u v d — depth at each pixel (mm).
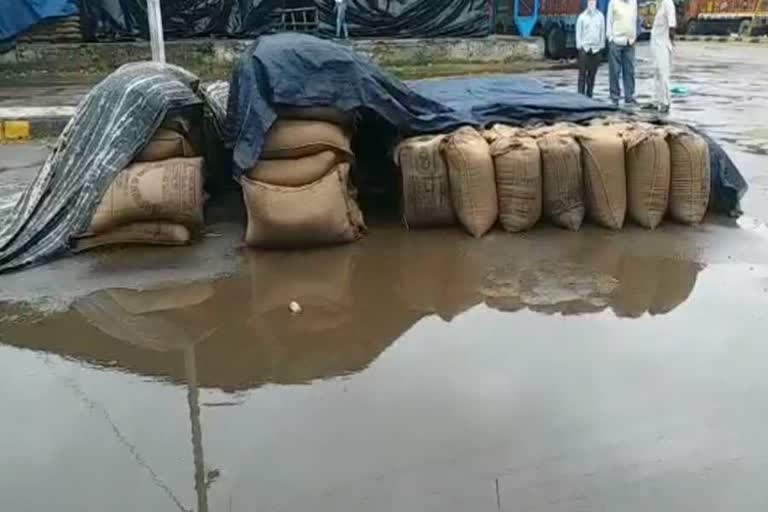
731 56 19297
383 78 5195
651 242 5008
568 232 5227
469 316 3926
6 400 3164
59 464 2715
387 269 4590
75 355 3570
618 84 10758
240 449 2787
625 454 2734
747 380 3234
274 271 4582
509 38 17094
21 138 9297
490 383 3229
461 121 5539
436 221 5289
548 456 2723
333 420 2967
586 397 3102
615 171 5168
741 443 2795
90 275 4523
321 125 4922
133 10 14938
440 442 2811
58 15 14547
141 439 2867
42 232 4836
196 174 5020
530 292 4219
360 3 16078
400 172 5316
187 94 5254
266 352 3574
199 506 2477
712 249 4867
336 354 3539
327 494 2527
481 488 2555
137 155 4938
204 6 15188
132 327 3855
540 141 5191
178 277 4492
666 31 9992
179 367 3449
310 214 4816
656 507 2459
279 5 15609
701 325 3775
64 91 12406
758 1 25531
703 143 5254
